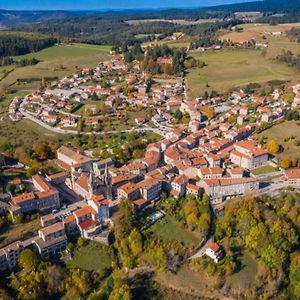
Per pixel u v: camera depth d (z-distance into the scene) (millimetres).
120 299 199375
